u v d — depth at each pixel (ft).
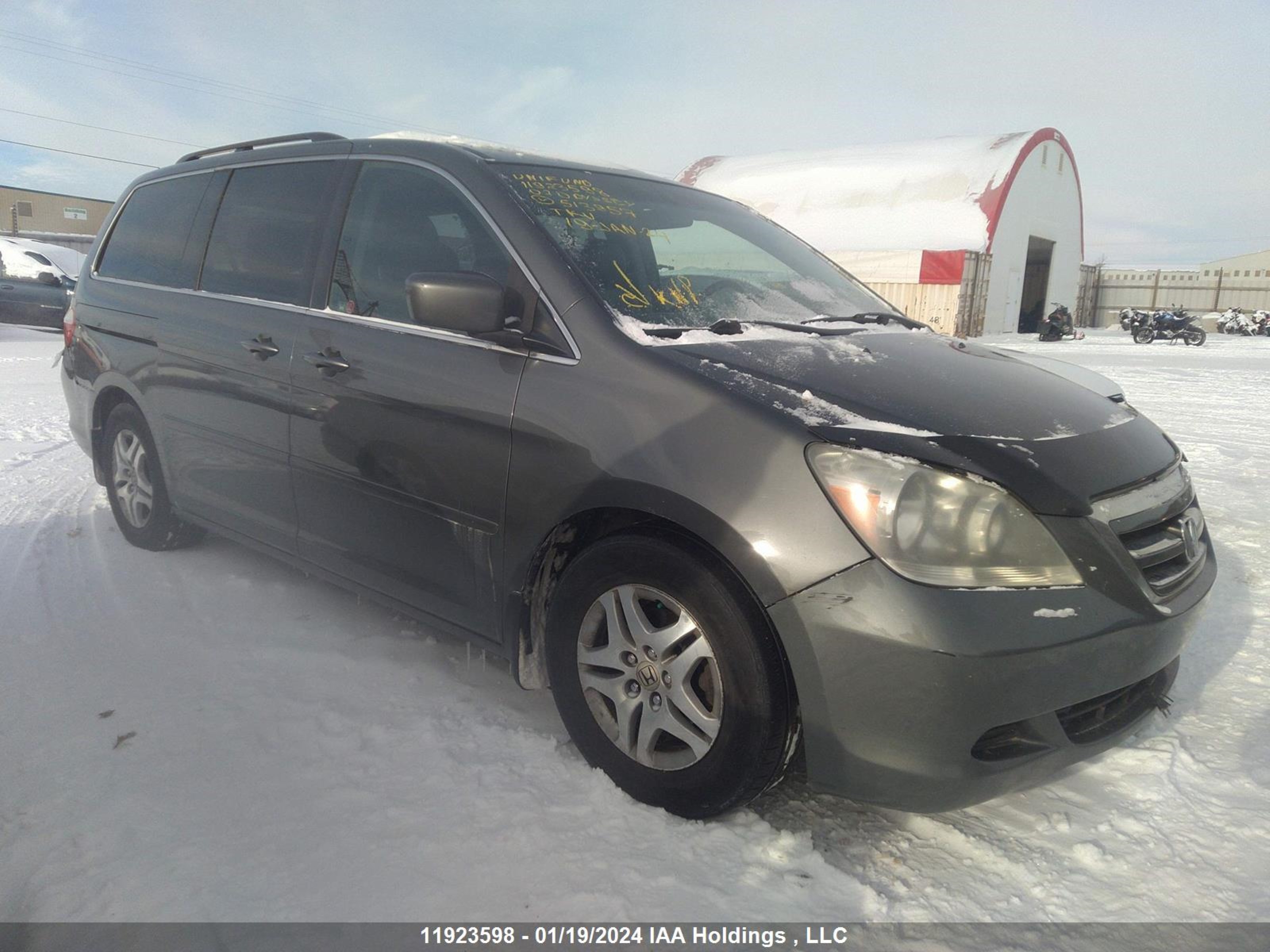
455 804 7.52
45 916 6.23
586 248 8.70
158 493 13.00
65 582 12.39
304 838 7.06
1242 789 8.02
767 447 6.76
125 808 7.38
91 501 16.72
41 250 56.29
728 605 6.80
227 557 13.48
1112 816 7.64
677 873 6.75
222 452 11.42
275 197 11.32
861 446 6.58
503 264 8.63
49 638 10.62
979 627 6.21
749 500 6.68
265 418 10.57
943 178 86.53
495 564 8.29
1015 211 86.99
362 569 9.79
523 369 8.08
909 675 6.24
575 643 7.91
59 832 7.07
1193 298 116.78
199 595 11.95
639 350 7.64
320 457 9.91
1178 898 6.67
